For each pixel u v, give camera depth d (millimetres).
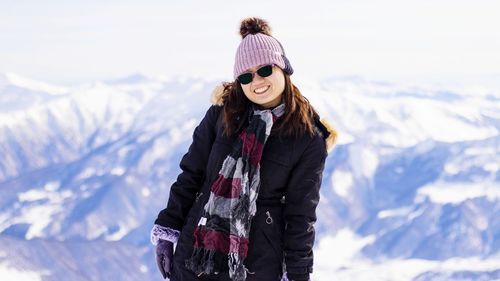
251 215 2018
